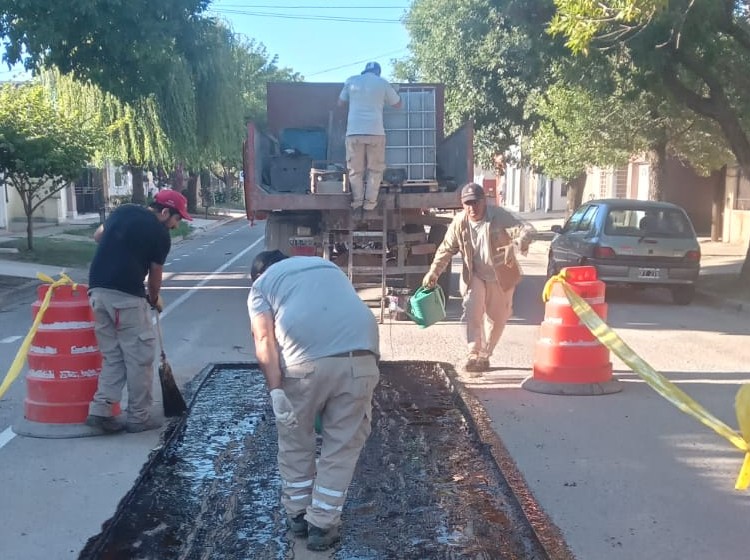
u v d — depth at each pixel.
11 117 19.36
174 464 5.76
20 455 5.91
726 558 4.34
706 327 11.68
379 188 11.31
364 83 10.91
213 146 27.94
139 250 6.20
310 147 13.38
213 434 6.44
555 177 23.52
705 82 14.10
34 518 4.82
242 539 4.58
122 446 6.11
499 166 29.73
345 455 4.43
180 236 30.02
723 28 12.96
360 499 5.12
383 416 6.93
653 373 4.62
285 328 4.38
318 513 4.40
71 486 5.32
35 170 19.72
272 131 13.37
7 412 7.03
